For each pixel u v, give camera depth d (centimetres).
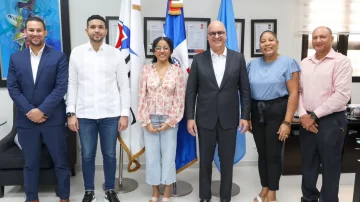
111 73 233
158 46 232
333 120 211
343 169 310
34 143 225
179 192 273
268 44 216
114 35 304
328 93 211
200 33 314
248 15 318
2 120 290
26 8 292
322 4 318
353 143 307
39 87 219
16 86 220
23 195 265
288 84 219
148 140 240
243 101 229
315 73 213
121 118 238
